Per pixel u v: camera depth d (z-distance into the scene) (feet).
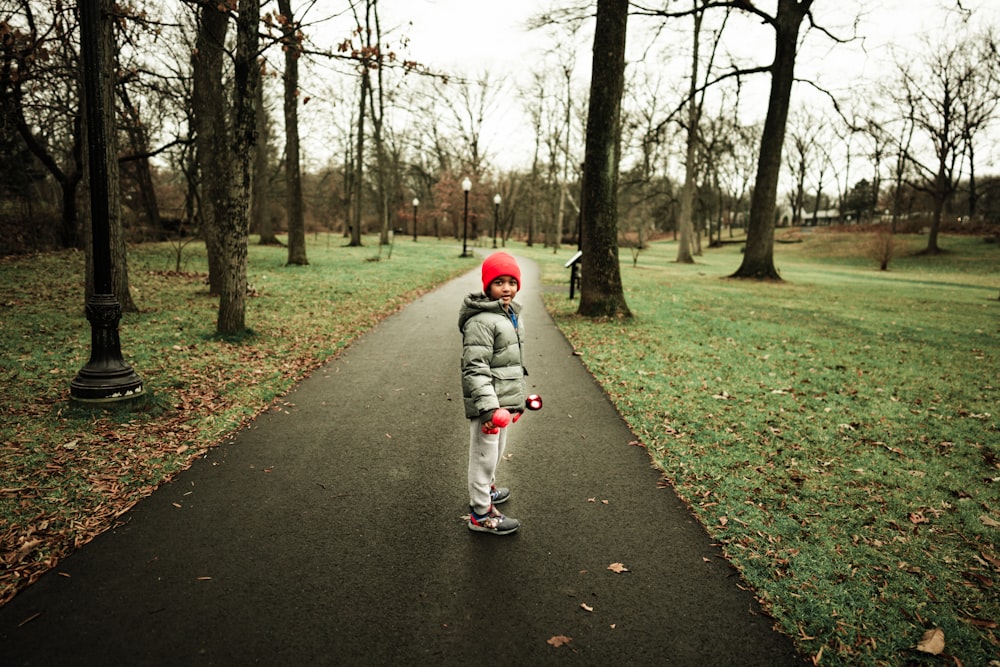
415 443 14.71
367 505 11.30
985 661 7.34
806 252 171.63
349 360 23.84
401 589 8.60
